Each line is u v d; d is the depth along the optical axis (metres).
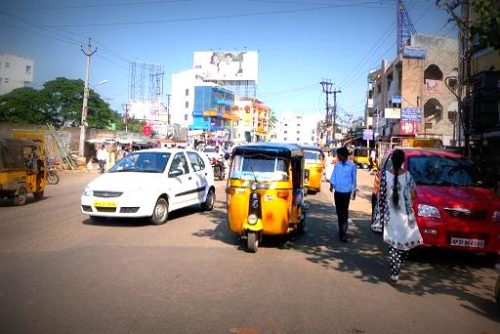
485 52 17.50
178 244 8.24
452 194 7.69
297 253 7.93
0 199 14.77
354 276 6.58
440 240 7.29
